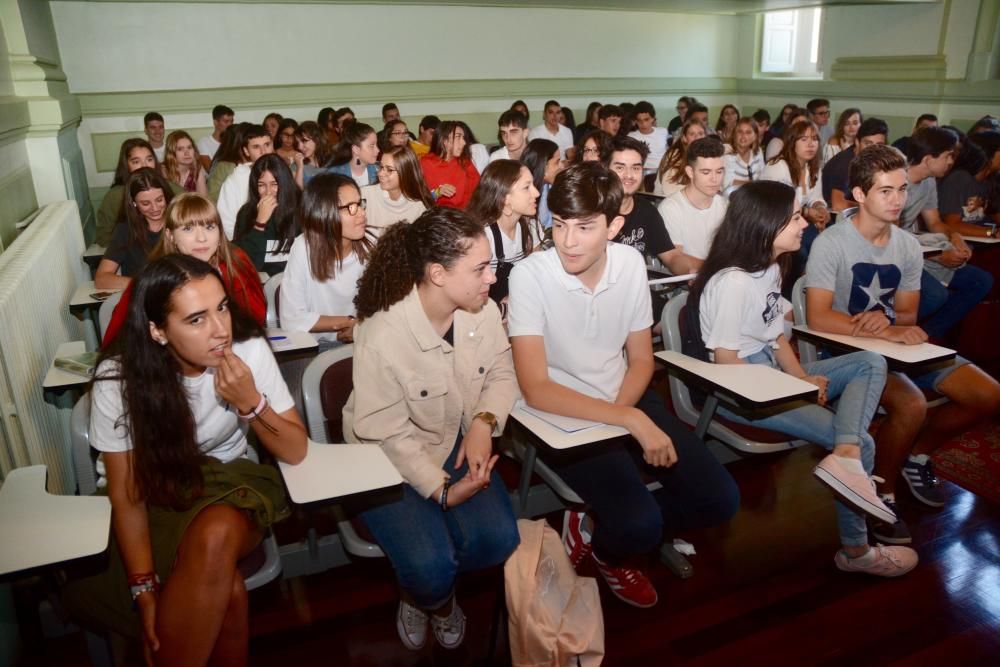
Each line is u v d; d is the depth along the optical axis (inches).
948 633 73.1
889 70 309.0
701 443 73.6
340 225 91.7
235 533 53.5
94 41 266.8
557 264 70.1
